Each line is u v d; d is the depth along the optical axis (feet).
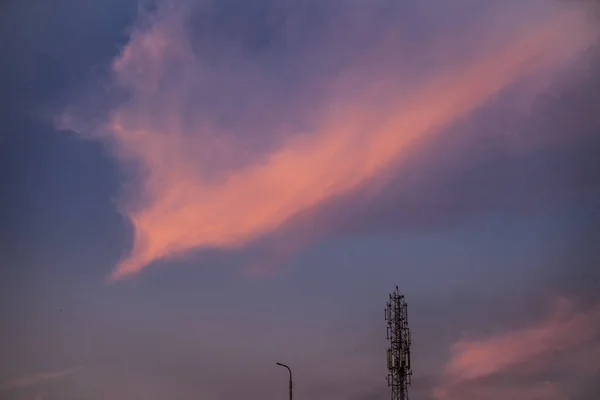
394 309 206.18
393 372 198.39
